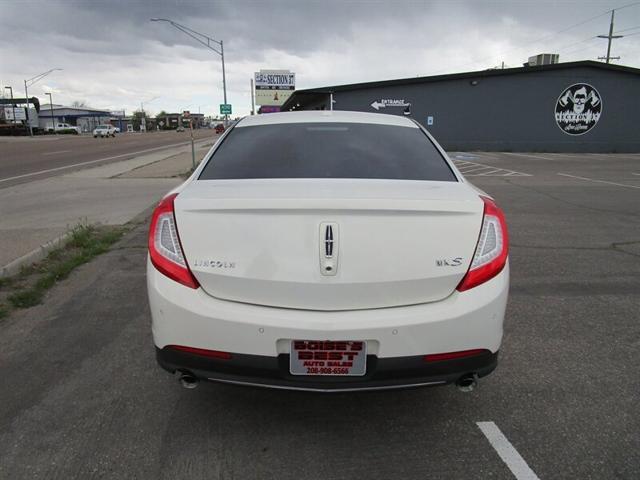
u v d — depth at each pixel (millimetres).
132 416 2773
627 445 2527
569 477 2307
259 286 2254
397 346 2234
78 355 3475
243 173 2863
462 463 2406
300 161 2953
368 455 2467
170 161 21219
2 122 77062
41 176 15359
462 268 2289
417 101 28156
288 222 2240
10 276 5121
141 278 5141
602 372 3270
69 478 2293
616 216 8883
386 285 2240
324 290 2227
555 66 27766
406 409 2861
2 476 2297
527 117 28453
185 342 2316
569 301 4547
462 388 2457
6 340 3703
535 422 2730
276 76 51188
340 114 3631
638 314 4250
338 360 2258
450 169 2982
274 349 2240
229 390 3051
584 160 23188
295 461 2422
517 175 16469
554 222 8297
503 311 2379
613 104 28469
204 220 2297
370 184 2635
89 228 7203
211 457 2443
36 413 2789
